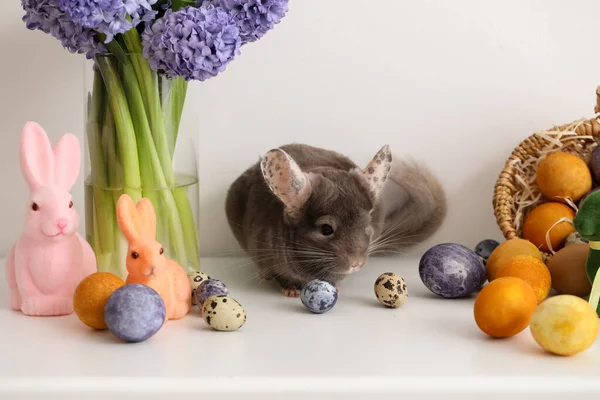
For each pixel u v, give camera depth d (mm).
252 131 1118
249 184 1055
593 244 913
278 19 898
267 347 825
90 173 948
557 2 1106
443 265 946
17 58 1076
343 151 1129
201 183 1128
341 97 1116
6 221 1111
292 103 1114
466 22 1106
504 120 1130
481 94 1124
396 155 1128
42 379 760
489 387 758
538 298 914
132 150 926
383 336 854
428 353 813
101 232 944
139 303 825
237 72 1104
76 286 901
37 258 899
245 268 1082
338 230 957
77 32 871
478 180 1141
